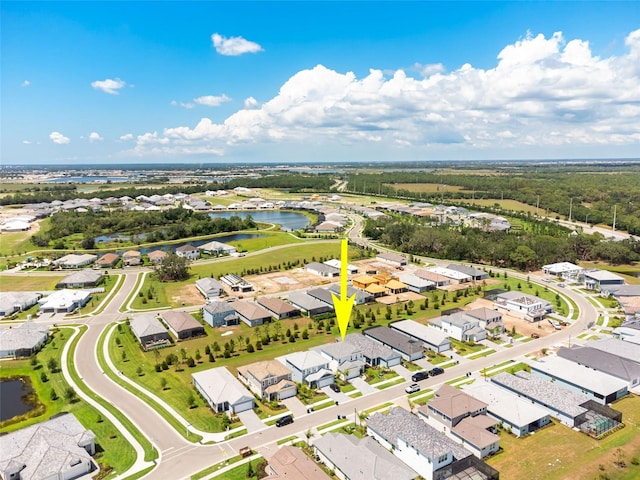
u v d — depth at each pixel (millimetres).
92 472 51562
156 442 56875
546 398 64938
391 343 84312
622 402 67688
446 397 61781
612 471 51625
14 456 51531
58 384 72312
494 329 92188
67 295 113188
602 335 91625
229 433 58719
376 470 48781
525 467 52500
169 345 87000
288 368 74125
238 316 102062
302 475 47344
